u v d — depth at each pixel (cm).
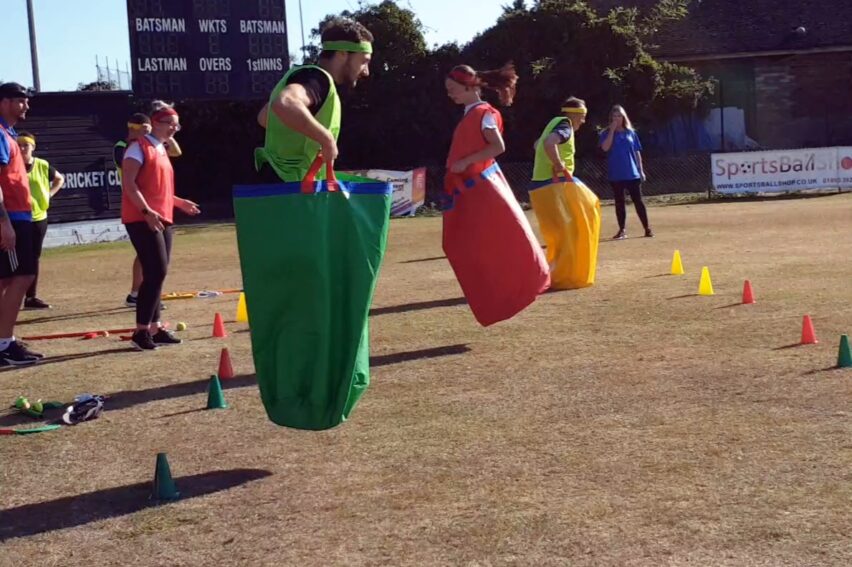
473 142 765
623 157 1569
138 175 836
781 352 695
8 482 495
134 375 732
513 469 475
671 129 3366
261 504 447
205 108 3216
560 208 1027
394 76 3319
